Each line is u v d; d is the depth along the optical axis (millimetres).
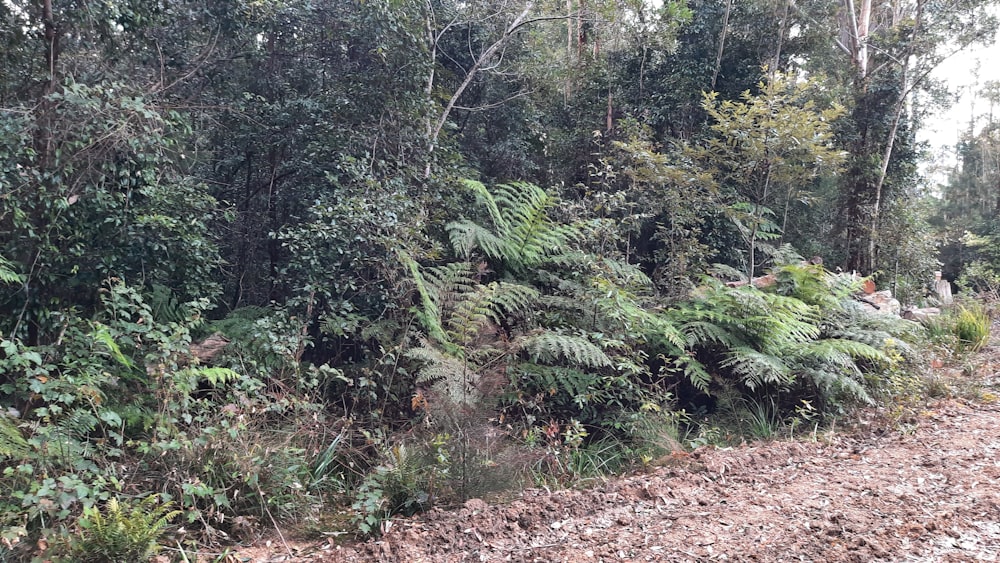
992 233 27312
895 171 16328
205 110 7293
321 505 4016
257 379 4738
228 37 7203
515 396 5387
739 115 7852
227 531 3592
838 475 4336
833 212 16266
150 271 5809
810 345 6035
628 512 3734
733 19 13719
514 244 7055
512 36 10969
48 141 5102
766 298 6434
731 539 3293
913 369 6863
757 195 8242
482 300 5727
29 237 5180
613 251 7719
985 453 4641
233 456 3838
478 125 11547
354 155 7398
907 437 5234
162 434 3887
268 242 8156
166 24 6605
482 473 4109
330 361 6289
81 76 5844
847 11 15625
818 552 3074
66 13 5402
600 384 5863
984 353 9008
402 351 5492
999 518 3418
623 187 10477
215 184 8312
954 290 28391
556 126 13711
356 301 6500
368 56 7844
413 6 8078
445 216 7625
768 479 4301
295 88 8469
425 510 3871
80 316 5473
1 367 4043
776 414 6047
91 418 3756
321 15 7887
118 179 5555
